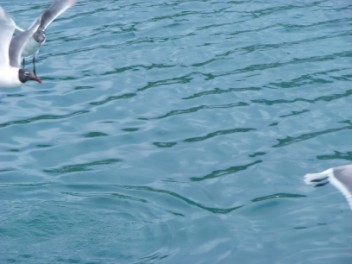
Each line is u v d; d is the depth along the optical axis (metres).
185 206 13.23
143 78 18.20
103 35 20.72
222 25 21.25
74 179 14.18
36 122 16.31
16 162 14.79
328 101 16.91
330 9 22.55
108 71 18.61
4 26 12.09
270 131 15.71
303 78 18.03
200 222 12.73
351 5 22.89
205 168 14.45
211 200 13.39
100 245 12.34
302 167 14.35
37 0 23.34
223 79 18.05
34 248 12.30
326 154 14.81
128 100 17.17
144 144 15.36
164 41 20.22
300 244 12.05
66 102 17.19
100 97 17.34
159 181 14.07
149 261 11.85
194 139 15.48
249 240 12.18
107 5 22.95
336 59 19.02
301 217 12.77
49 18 14.38
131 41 20.28
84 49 19.88
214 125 16.02
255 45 19.91
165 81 18.03
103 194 13.70
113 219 13.01
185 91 17.50
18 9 22.47
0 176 14.28
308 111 16.50
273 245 12.03
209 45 19.92
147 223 12.84
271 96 17.19
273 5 22.88
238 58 19.16
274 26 21.17
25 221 12.95
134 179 14.15
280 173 14.18
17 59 12.92
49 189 13.88
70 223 12.91
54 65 18.98
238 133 15.66
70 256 12.09
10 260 12.01
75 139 15.61
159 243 12.29
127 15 22.08
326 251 11.85
